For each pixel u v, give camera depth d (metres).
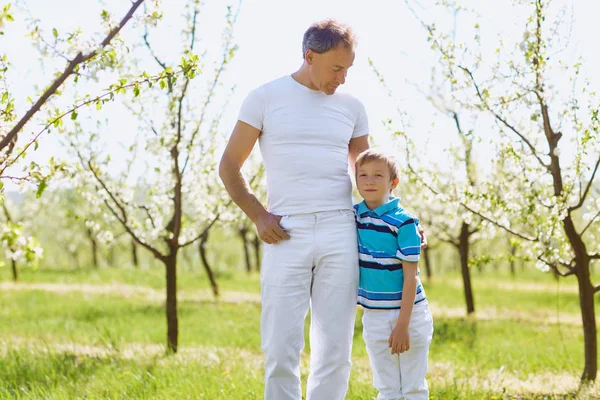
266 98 3.42
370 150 3.61
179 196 7.96
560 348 8.91
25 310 13.16
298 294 3.35
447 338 10.12
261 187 11.04
